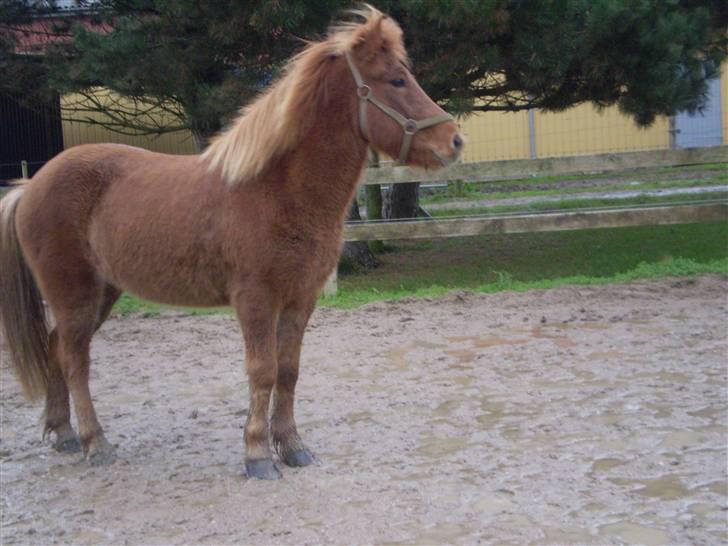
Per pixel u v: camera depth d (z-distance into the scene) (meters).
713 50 10.74
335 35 4.25
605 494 3.88
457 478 4.15
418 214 12.93
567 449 4.50
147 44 9.24
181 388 6.20
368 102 4.08
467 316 8.02
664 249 11.54
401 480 4.17
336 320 8.10
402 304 8.66
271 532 3.61
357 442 4.80
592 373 5.97
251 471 4.26
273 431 4.50
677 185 17.00
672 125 22.17
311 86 4.07
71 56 10.58
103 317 5.04
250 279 4.08
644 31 8.77
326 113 4.09
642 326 7.28
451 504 3.83
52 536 3.71
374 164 9.43
